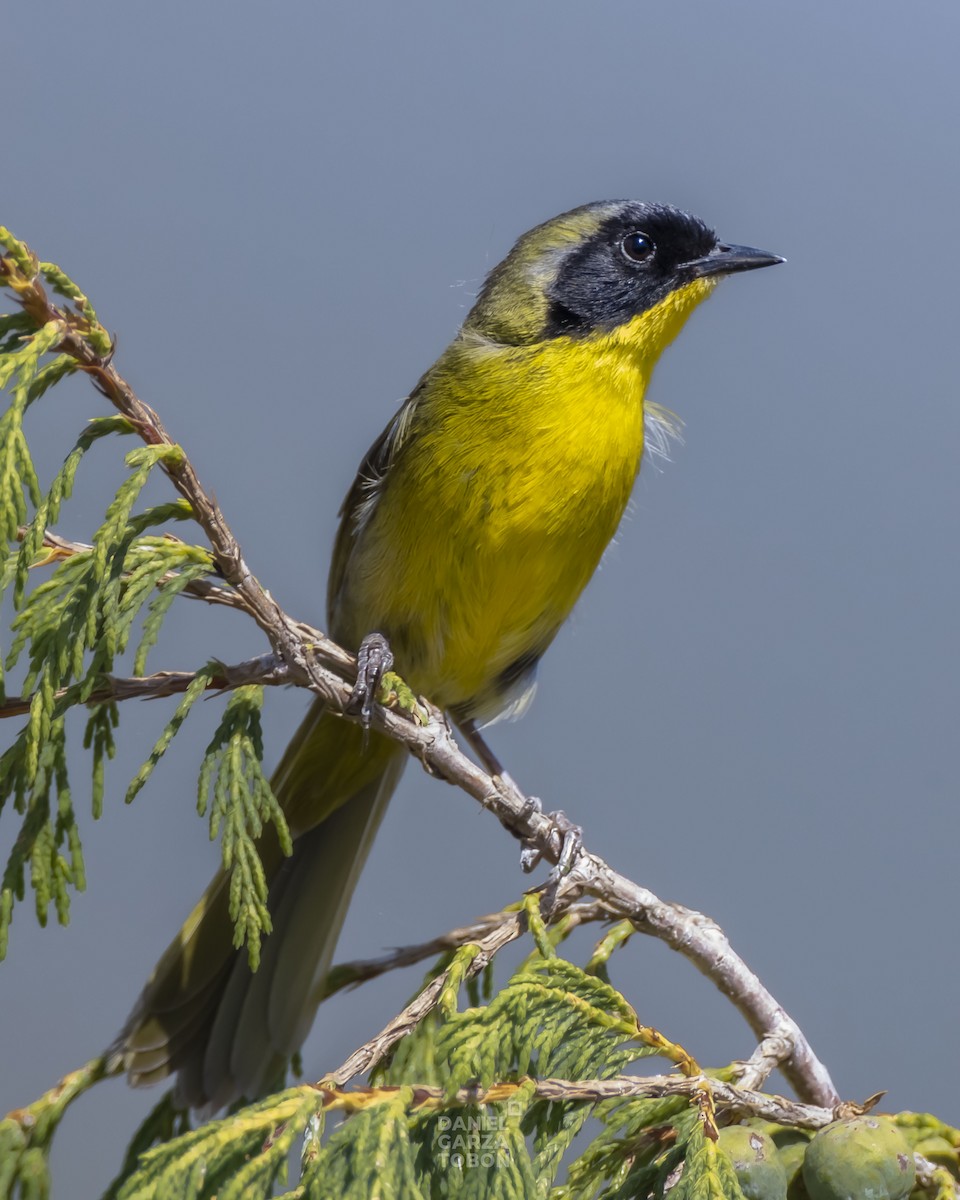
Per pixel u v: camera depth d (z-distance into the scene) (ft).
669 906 21.83
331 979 23.67
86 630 17.49
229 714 19.38
